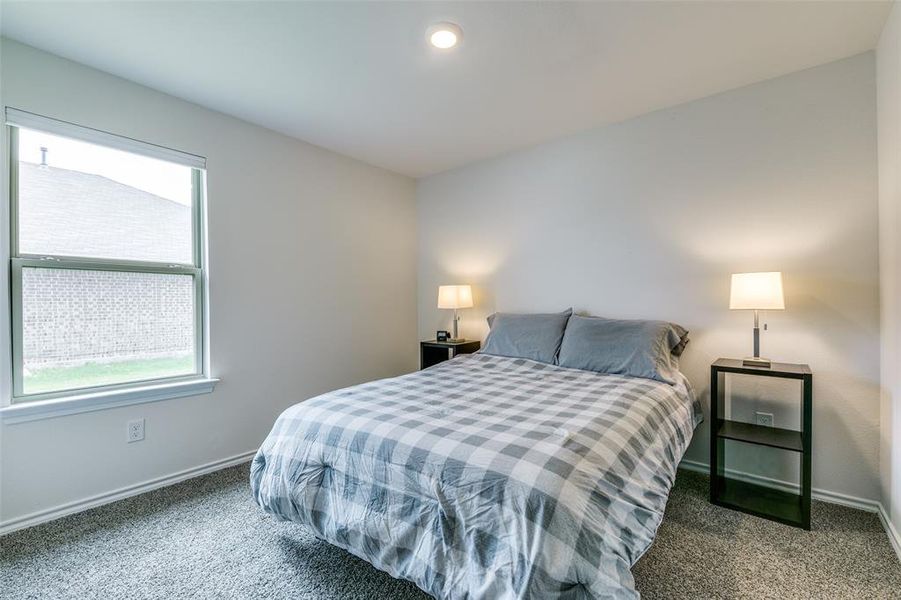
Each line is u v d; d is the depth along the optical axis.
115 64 2.11
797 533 1.85
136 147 2.29
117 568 1.63
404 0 1.67
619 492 1.20
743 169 2.40
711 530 1.88
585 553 1.02
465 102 2.57
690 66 2.18
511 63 2.14
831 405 2.14
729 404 2.44
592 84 2.36
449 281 3.91
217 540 1.83
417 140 3.18
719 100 2.48
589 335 2.62
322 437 1.60
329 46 1.98
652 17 1.79
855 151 2.09
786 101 2.27
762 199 2.35
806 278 2.22
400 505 1.32
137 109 2.30
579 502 1.08
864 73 2.06
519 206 3.40
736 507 2.05
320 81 2.30
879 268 2.02
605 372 2.44
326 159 3.33
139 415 2.29
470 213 3.73
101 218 2.22
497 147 3.34
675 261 2.65
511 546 1.07
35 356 2.01
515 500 1.11
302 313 3.14
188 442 2.49
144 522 1.98
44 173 2.04
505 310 3.50
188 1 1.66
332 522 1.47
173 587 1.53
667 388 2.12
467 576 1.12
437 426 1.49
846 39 1.96
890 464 1.85
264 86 2.35
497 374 2.50
